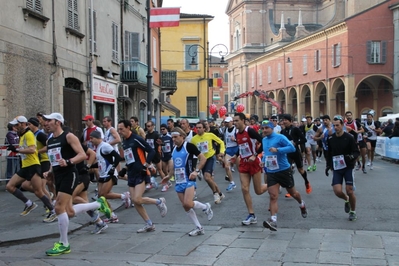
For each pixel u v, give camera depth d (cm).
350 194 865
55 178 704
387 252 664
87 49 1805
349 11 5672
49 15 1495
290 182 818
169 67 4144
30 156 895
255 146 870
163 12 1894
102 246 725
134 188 818
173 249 699
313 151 1770
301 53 5544
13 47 1288
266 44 7388
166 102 3516
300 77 5575
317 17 7281
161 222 907
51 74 1505
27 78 1361
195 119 3512
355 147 864
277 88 6284
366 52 4531
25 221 895
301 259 636
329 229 811
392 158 2152
